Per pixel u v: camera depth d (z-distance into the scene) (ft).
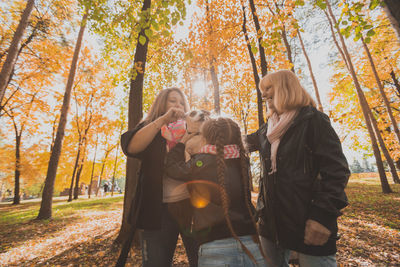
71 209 36.24
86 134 65.26
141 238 5.11
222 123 4.45
